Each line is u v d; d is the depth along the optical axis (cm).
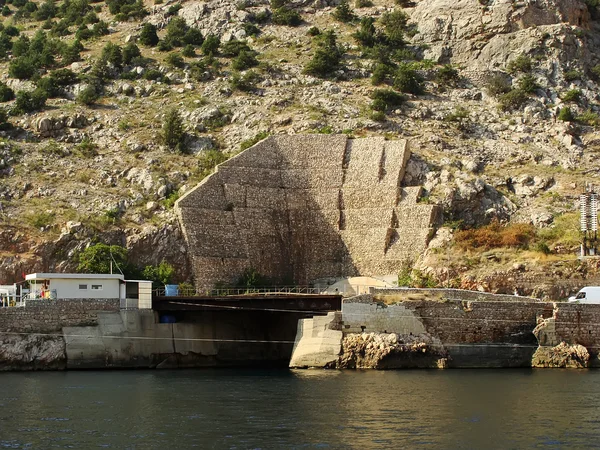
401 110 16225
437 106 16525
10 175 14038
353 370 10106
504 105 16600
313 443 6069
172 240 12975
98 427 6612
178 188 14088
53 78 17200
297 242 13888
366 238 13562
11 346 10200
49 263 12425
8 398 7944
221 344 11200
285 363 11319
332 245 13750
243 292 12750
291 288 13100
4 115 15750
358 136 15212
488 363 10475
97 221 12975
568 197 14000
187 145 15400
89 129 15875
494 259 12662
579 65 18062
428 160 14488
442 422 6738
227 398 7906
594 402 7612
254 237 13562
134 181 14150
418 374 9638
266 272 13512
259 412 7175
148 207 13500
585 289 11150
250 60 17925
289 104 16438
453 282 12356
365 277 13212
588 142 15675
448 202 13612
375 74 17100
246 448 5947
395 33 18875
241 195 13775
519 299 10788
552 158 15075
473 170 14475
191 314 11206
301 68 17762
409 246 13250
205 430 6488
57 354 10319
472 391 8256
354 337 10325
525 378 9262
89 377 9581
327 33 18725
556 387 8525
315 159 14350
